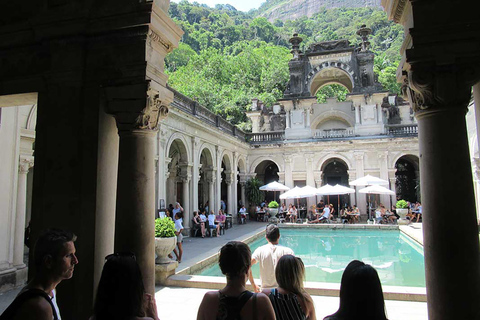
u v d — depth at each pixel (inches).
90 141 168.7
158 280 313.9
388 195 995.9
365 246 621.6
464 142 130.0
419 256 521.7
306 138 1077.1
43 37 176.7
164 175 591.5
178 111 620.4
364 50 1080.8
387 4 163.5
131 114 160.6
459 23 130.4
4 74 187.6
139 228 157.3
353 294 78.5
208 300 92.6
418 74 132.5
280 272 116.1
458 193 126.7
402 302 255.1
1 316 78.2
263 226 860.0
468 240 124.3
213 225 666.8
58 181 170.2
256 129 1235.2
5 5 193.6
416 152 986.1
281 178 1082.1
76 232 165.3
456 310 121.3
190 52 2514.8
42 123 177.6
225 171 949.2
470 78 129.5
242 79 1878.7
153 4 158.2
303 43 3356.3
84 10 168.1
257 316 88.0
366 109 1054.4
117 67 162.9
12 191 328.5
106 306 77.0
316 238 720.3
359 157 1023.0
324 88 1883.6
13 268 326.6
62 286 163.6
